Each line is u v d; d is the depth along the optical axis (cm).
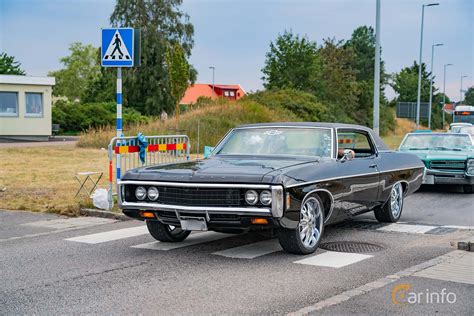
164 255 740
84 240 842
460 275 630
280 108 4425
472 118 4319
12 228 942
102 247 793
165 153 1196
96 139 2919
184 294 564
